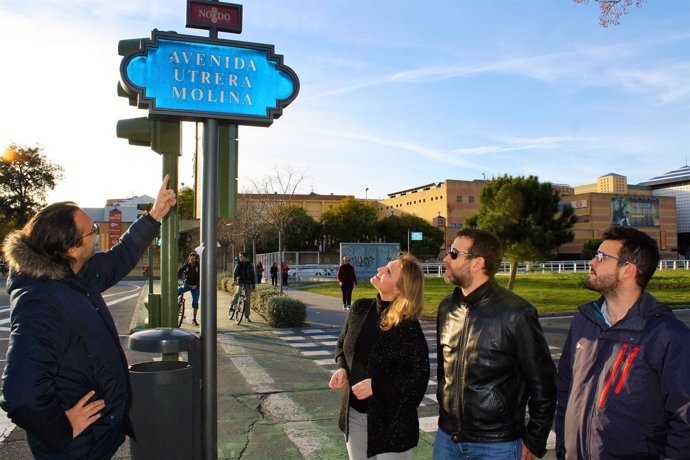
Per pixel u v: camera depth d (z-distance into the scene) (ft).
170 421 9.12
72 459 7.06
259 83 10.66
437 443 9.09
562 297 65.82
